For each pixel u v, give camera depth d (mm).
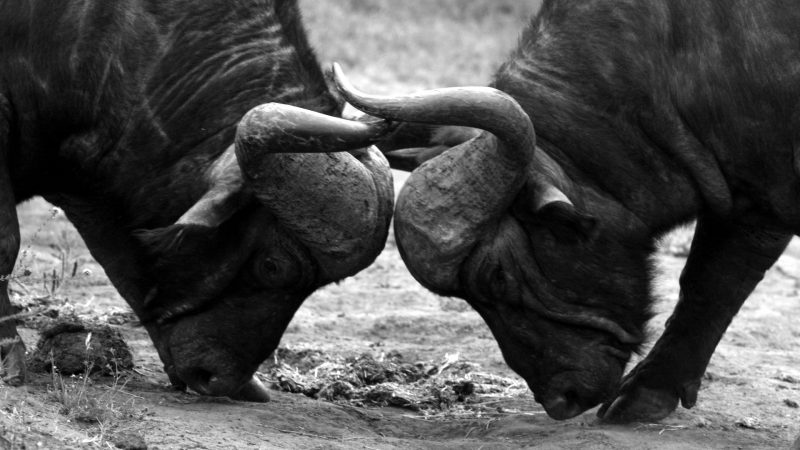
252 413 11297
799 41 10742
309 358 13961
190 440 10008
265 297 11227
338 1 37562
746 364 15211
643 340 11398
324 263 10961
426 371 13953
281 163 10484
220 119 11289
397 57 32875
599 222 11031
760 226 11859
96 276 16641
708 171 11172
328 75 11727
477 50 34531
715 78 10945
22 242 17984
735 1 10844
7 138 11266
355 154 10961
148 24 11328
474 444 11273
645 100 11031
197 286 11266
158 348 11742
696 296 12297
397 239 10891
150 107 11344
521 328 11133
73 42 11242
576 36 11195
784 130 10906
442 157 10695
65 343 11695
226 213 10609
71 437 9469
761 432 12305
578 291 11070
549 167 10836
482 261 10789
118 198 11641
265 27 11508
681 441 11430
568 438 11141
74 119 11445
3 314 10875
